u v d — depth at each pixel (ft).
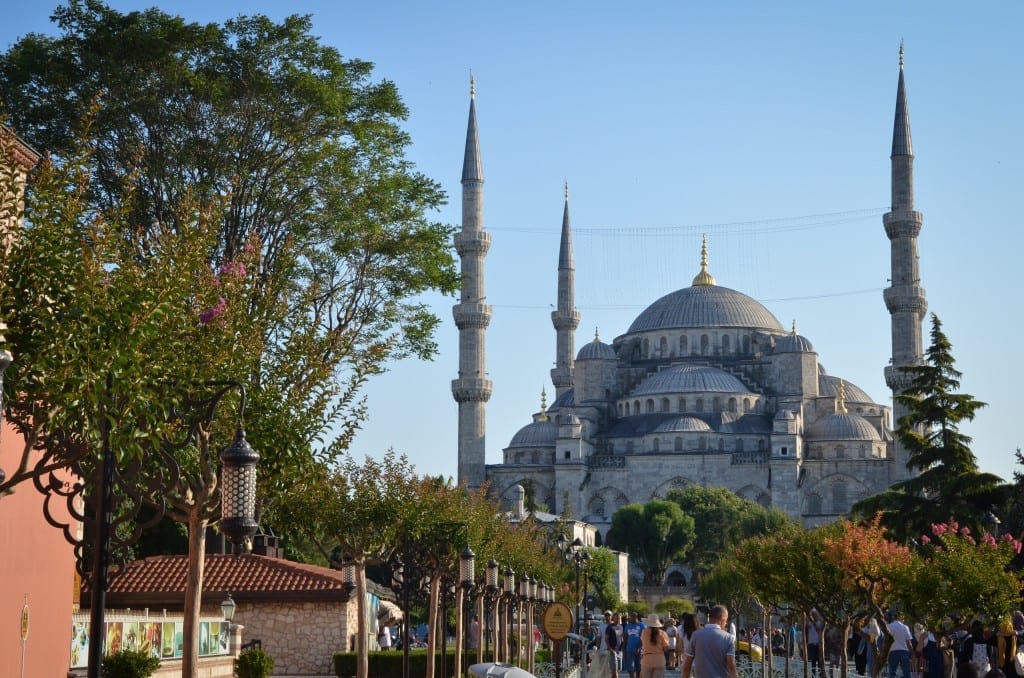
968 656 111.14
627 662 168.76
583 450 624.59
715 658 73.36
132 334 57.36
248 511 54.80
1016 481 243.81
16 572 83.20
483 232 603.26
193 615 74.54
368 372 93.50
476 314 602.03
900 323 576.61
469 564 116.57
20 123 160.76
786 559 140.15
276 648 179.83
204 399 75.97
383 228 171.42
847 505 604.90
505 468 631.56
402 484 122.11
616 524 565.94
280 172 165.07
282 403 83.66
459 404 611.06
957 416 255.91
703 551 563.89
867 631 154.10
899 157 577.43
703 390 647.97
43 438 59.57
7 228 56.49
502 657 168.66
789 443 600.39
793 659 204.54
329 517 119.24
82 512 98.53
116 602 171.94
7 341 54.08
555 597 244.01
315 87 164.55
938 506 247.50
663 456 622.54
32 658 87.10
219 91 162.30
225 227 160.76
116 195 160.76
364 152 171.53
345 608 180.86
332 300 166.61
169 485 64.75
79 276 56.29
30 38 166.91
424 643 261.24
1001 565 118.32
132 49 163.73
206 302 77.61
